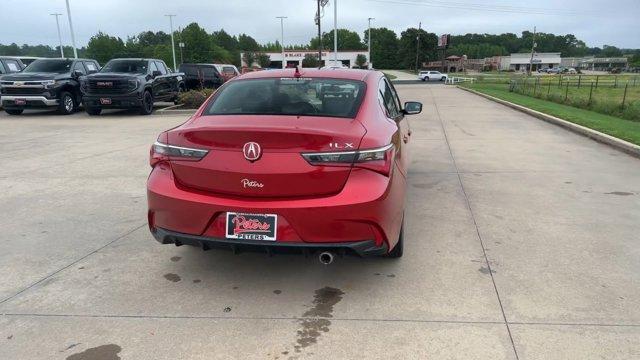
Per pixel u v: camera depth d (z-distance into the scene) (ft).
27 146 31.81
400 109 18.22
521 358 9.17
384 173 10.84
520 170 24.23
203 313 10.80
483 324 10.28
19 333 10.03
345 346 9.59
